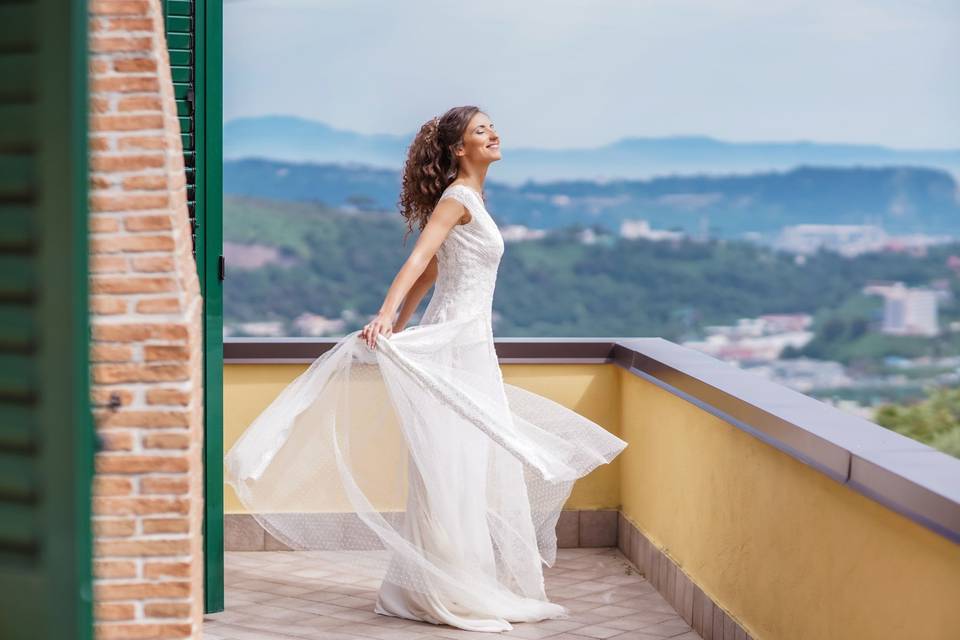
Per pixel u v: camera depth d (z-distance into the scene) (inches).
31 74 70.9
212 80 171.8
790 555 138.4
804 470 134.1
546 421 183.6
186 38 170.4
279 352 213.8
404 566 173.6
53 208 71.4
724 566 161.5
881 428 129.6
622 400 215.5
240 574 201.8
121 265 126.2
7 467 72.5
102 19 125.7
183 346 126.5
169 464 126.6
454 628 173.3
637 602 185.8
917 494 104.0
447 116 183.0
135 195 126.3
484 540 176.7
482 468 177.0
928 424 1192.8
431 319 180.2
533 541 180.2
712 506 166.2
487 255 178.9
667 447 187.9
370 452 176.9
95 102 125.8
